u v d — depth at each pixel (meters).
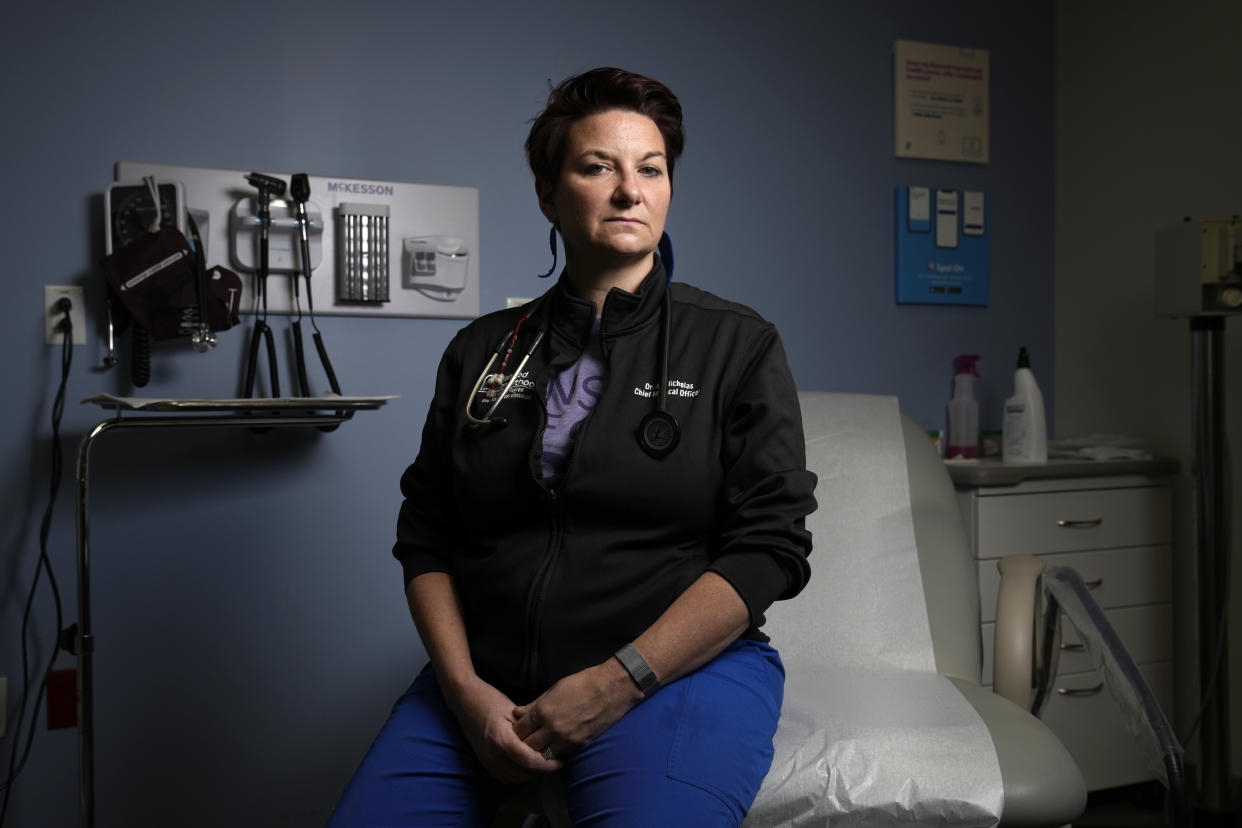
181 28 1.91
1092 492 2.17
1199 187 2.23
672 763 0.96
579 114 1.17
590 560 1.07
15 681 1.83
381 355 2.06
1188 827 1.09
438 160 2.09
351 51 2.02
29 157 1.83
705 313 1.21
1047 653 1.45
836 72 2.41
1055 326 2.65
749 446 1.11
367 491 2.05
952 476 2.09
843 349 2.43
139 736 1.90
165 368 1.91
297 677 2.01
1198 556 2.02
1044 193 2.64
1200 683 2.02
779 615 1.61
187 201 1.89
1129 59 2.40
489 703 1.02
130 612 1.89
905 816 1.11
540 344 1.23
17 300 1.83
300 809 2.01
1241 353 2.13
